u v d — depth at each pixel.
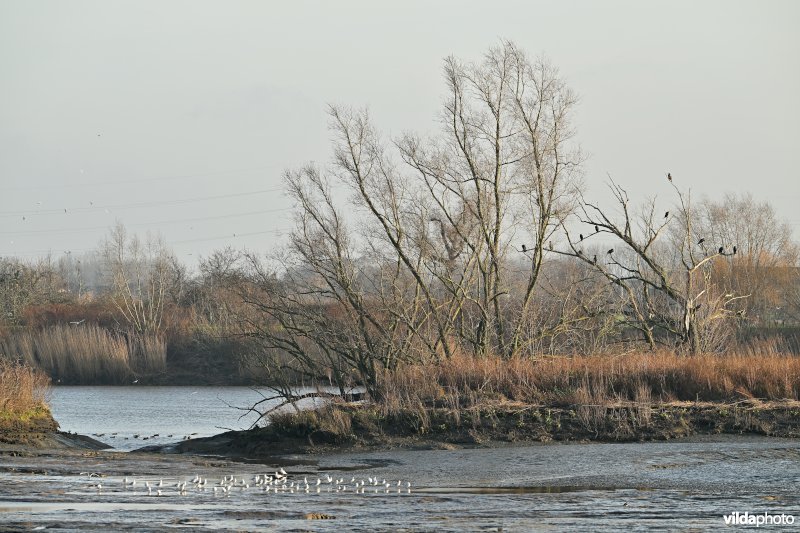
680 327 86.06
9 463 51.44
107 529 32.59
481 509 37.75
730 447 56.09
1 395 66.31
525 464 52.19
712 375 68.62
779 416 62.47
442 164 85.94
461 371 70.62
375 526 33.81
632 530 33.31
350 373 79.00
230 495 41.25
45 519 34.31
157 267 176.00
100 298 185.50
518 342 83.50
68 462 52.97
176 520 34.44
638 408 62.97
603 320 88.94
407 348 79.50
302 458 57.50
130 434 77.81
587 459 52.97
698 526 34.06
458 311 84.19
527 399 67.12
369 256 83.50
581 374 69.81
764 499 40.34
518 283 90.56
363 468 53.00
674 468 49.38
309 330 77.94
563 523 34.59
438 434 61.53
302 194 80.50
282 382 76.19
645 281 88.50
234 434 66.81
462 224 86.69
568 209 87.81
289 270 80.69
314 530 32.88
